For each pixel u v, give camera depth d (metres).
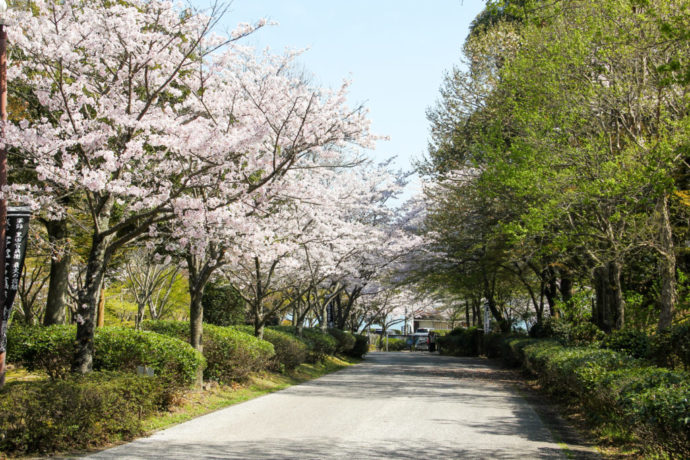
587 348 13.79
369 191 24.97
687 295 14.41
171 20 10.77
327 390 15.77
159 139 9.86
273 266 18.48
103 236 9.87
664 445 6.45
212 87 12.35
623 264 16.33
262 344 16.47
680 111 12.77
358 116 11.44
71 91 9.98
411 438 8.93
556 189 13.16
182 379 11.41
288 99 11.95
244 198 10.41
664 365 11.19
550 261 20.98
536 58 14.94
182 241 10.14
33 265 22.25
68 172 9.15
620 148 13.86
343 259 24.61
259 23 10.98
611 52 12.84
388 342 63.50
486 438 9.03
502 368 24.78
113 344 11.31
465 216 24.27
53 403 7.47
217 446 8.13
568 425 10.33
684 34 9.64
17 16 9.82
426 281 33.53
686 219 16.38
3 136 8.80
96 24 10.16
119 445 8.20
